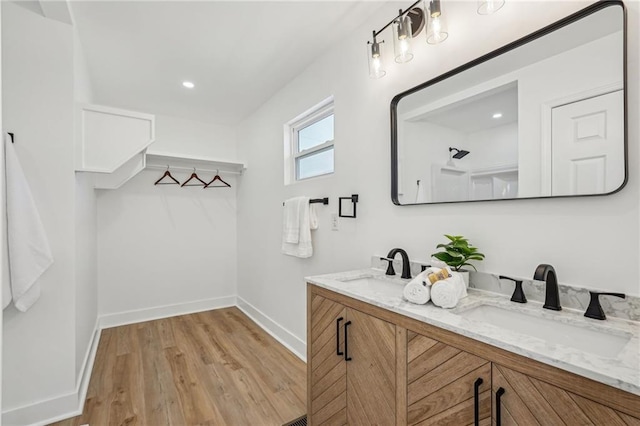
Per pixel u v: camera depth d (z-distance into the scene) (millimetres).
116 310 3279
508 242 1244
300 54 2297
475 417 872
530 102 1163
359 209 1980
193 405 1873
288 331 2738
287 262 2787
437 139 1496
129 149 2037
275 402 1907
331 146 2367
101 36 2008
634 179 948
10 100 1654
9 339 1642
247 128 3660
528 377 773
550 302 1061
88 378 2115
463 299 1195
